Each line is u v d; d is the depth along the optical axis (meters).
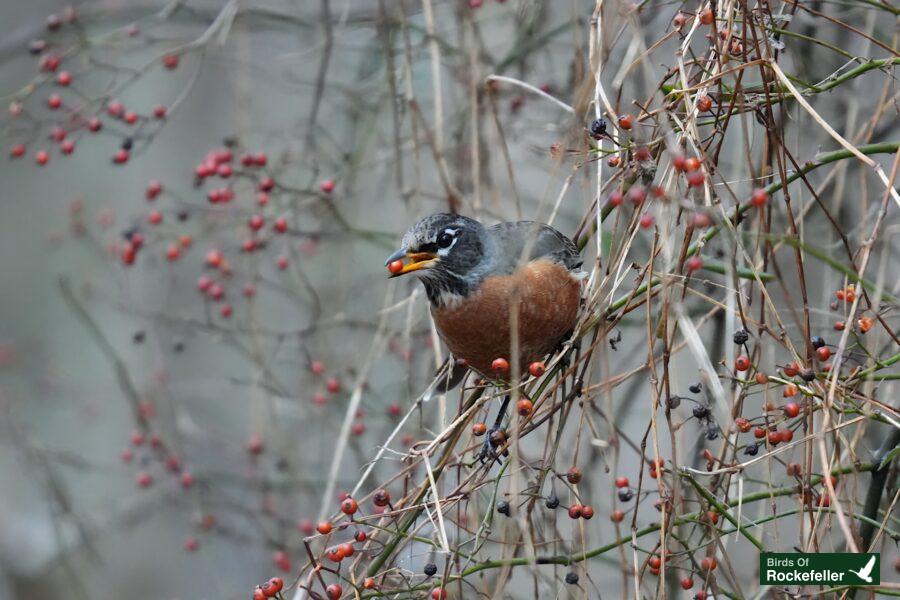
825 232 10.42
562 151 7.53
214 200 11.73
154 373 14.05
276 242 13.45
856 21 11.04
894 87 9.12
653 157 8.31
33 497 17.69
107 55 12.80
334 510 12.39
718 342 10.80
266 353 13.78
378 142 13.21
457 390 11.70
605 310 8.77
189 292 15.34
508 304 9.27
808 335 7.51
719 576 10.48
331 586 7.84
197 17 12.89
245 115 12.91
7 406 13.27
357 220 12.62
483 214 10.77
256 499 14.95
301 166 13.05
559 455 10.62
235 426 16.39
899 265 10.37
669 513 7.71
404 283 11.92
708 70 8.26
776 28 8.54
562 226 13.09
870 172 10.62
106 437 16.80
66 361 17.14
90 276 17.12
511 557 8.16
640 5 8.82
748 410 11.30
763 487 9.40
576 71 10.19
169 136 17.59
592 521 11.14
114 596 17.23
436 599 7.81
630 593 10.98
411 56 11.39
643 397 13.05
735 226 8.21
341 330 12.86
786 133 10.34
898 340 7.64
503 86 12.12
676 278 7.50
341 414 12.28
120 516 14.35
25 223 18.33
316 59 13.67
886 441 8.40
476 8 11.54
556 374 9.59
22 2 18.45
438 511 7.69
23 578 17.09
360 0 13.52
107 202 17.86
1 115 12.49
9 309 17.89
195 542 13.27
